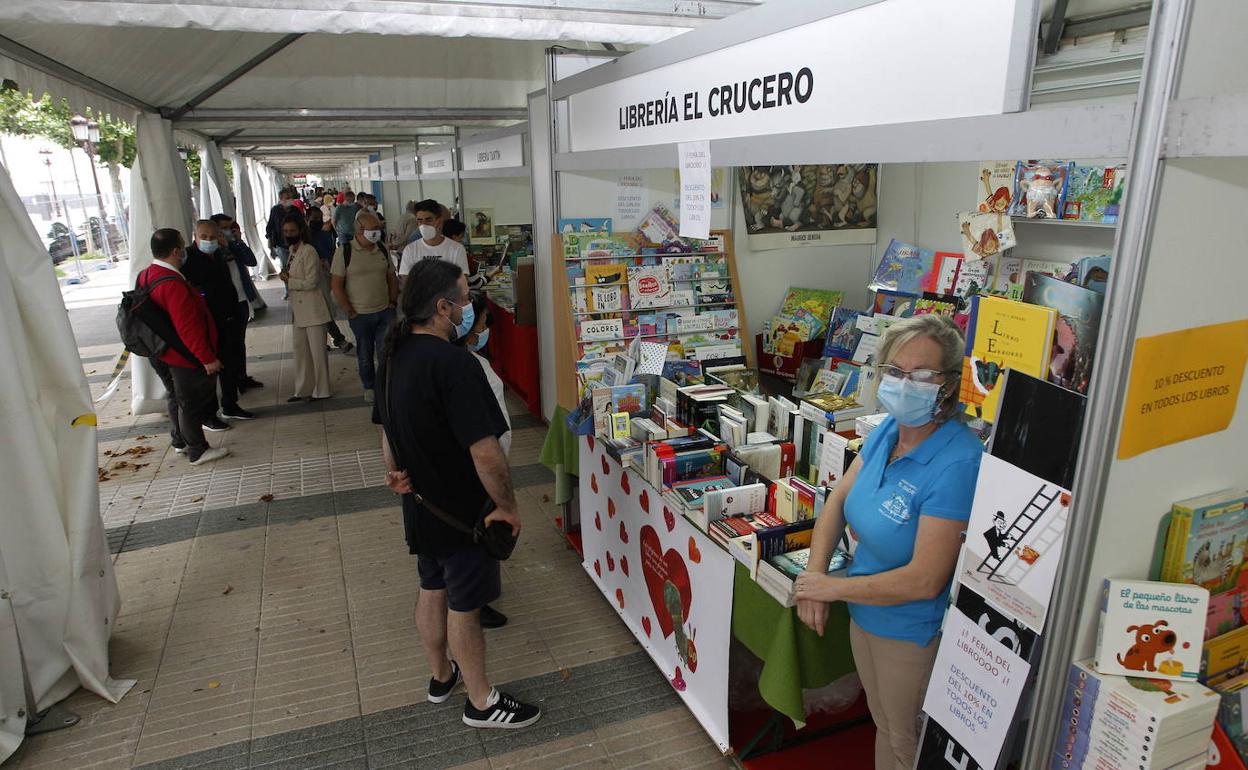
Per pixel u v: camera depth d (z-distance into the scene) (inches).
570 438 145.3
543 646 121.4
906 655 68.2
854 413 103.3
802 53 75.4
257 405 257.3
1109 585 52.4
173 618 130.8
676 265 157.6
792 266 171.5
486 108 297.3
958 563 63.0
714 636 94.1
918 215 161.2
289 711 107.3
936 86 60.1
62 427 106.1
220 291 230.1
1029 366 62.0
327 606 134.4
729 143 88.7
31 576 101.7
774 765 93.4
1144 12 103.9
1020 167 120.3
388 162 553.0
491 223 358.6
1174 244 46.6
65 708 107.5
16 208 99.2
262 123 264.4
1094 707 53.2
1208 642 56.6
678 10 127.3
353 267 239.9
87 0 101.0
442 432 89.4
